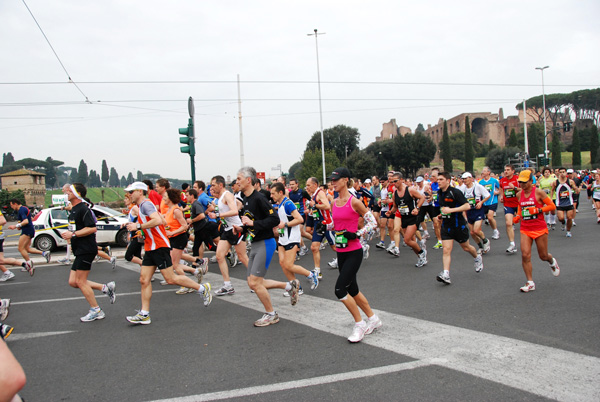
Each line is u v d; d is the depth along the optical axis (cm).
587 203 2530
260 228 529
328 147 8656
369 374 380
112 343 501
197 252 904
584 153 10294
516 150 7662
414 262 957
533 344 432
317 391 353
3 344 163
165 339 506
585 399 321
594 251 948
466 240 739
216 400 346
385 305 609
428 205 1123
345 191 478
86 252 591
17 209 1093
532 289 643
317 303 645
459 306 582
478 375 368
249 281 540
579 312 528
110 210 1513
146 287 575
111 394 367
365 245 945
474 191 956
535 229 638
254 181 554
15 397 179
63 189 589
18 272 1081
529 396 328
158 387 376
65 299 748
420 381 362
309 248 1302
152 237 574
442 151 9394
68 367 432
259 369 404
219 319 581
